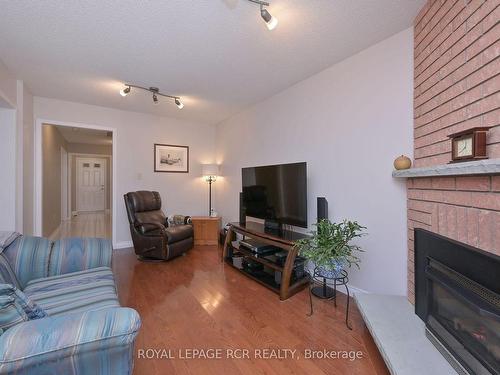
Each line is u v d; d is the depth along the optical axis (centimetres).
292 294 240
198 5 171
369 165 224
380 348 135
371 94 222
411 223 184
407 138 196
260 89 324
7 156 278
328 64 255
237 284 264
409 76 194
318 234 216
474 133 116
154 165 450
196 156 493
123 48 226
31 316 102
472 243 125
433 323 134
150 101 373
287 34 204
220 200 493
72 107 376
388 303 179
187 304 221
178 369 144
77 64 255
